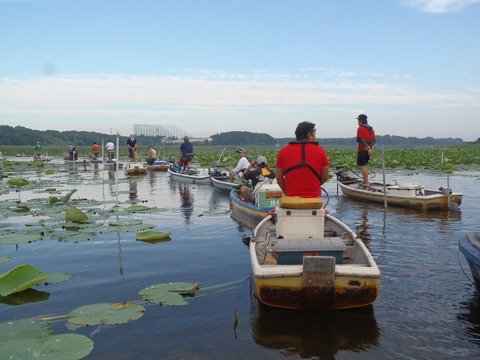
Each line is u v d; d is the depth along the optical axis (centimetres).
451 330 375
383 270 532
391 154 3597
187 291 462
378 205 1059
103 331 375
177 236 745
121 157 4328
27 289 486
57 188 1552
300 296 400
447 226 784
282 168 516
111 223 831
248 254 623
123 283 504
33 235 732
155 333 371
